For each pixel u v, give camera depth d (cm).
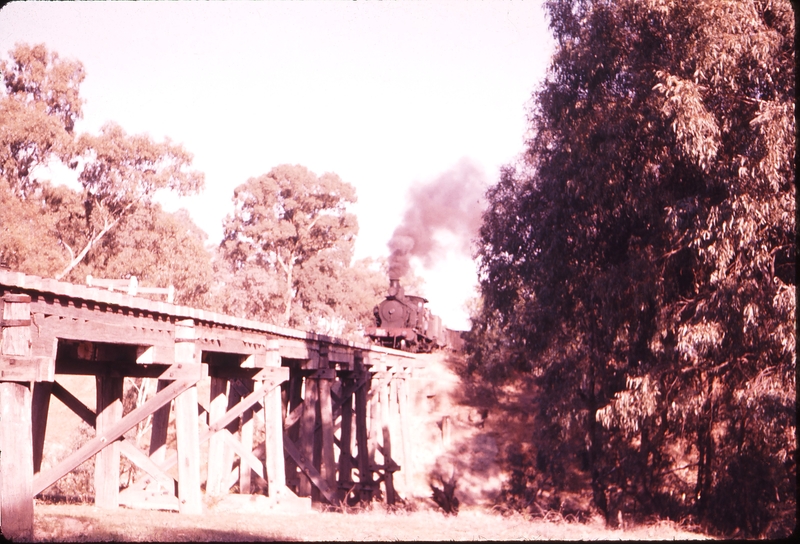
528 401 3722
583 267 2028
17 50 3897
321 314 6325
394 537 1118
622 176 1789
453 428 3519
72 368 1224
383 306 3872
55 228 3725
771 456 1661
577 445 2672
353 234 6512
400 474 3188
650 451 2047
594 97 1875
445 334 4878
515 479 3031
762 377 1527
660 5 1585
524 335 2308
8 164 3591
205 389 3681
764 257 1463
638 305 1747
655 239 1814
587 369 2153
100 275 3781
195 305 3975
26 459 768
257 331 1453
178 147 3928
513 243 2283
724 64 1508
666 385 1775
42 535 818
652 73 1711
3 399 757
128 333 988
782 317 1422
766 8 1567
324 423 1820
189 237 3984
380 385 2681
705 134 1505
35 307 792
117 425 1036
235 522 1152
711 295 1566
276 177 6256
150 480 1353
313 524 1238
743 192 1471
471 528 1298
